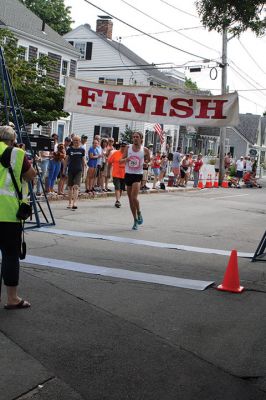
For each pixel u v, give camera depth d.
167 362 4.48
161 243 9.95
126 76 41.00
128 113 11.21
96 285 6.66
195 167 28.73
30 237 9.53
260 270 8.27
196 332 5.25
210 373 4.34
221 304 6.27
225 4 10.30
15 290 5.50
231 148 69.00
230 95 10.70
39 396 3.74
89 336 4.93
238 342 5.06
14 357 4.34
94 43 41.66
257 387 4.16
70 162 14.03
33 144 11.59
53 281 6.67
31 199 10.57
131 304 6.00
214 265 8.38
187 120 10.95
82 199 17.19
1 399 3.63
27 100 22.58
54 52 33.62
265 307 6.27
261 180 52.25
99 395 3.82
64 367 4.23
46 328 5.05
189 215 15.10
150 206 16.88
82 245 9.14
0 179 5.29
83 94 11.30
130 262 8.09
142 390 3.95
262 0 10.27
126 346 4.76
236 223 14.09
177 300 6.29
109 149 18.98
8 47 23.11
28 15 34.06
